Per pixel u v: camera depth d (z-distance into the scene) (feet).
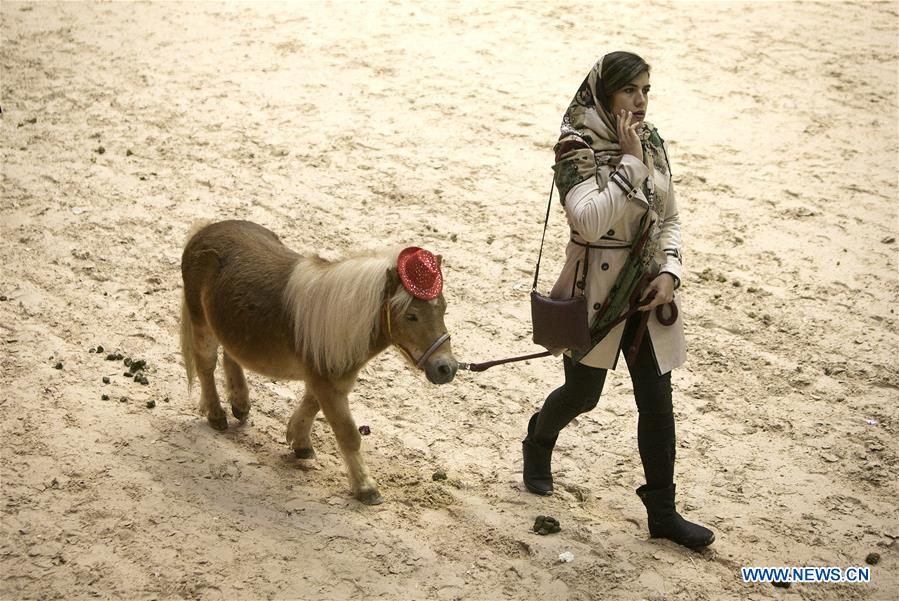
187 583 22.13
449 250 38.75
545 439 25.94
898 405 30.55
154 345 32.35
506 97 51.55
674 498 24.18
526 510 25.59
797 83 54.39
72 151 45.32
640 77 21.35
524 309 35.45
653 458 23.67
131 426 27.94
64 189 41.96
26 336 32.01
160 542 23.35
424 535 24.38
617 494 26.55
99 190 41.98
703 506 26.03
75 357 31.12
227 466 26.55
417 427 29.27
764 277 37.78
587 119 21.97
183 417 28.84
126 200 41.32
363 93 51.55
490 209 41.78
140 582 22.12
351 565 23.07
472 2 64.59
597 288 22.67
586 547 24.08
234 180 43.19
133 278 36.09
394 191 42.75
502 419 29.76
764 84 54.19
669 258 22.98
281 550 23.38
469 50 57.06
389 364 32.35
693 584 22.97
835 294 36.65
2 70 53.67
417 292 22.88
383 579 22.70
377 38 58.39
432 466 27.53
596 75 21.75
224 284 26.23
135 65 54.60
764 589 22.94
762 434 29.25
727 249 39.58
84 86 52.01
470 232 40.11
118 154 45.21
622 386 31.37
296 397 30.63
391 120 48.91
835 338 34.04
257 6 63.46
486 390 31.12
